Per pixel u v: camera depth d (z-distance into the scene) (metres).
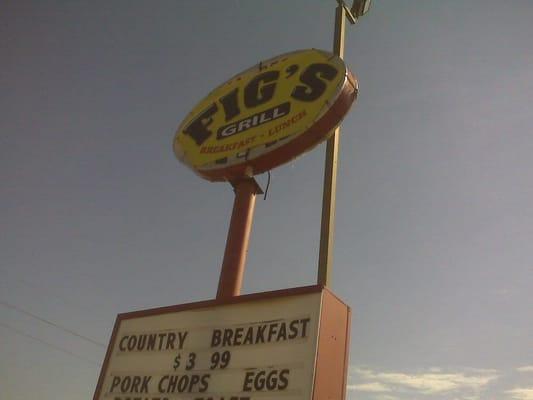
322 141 7.71
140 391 6.39
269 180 8.02
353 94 7.91
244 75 9.44
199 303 6.61
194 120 9.52
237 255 7.26
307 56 8.61
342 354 5.45
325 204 7.89
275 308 5.82
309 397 4.87
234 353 5.85
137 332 7.03
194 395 5.85
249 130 8.34
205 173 8.50
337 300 5.72
